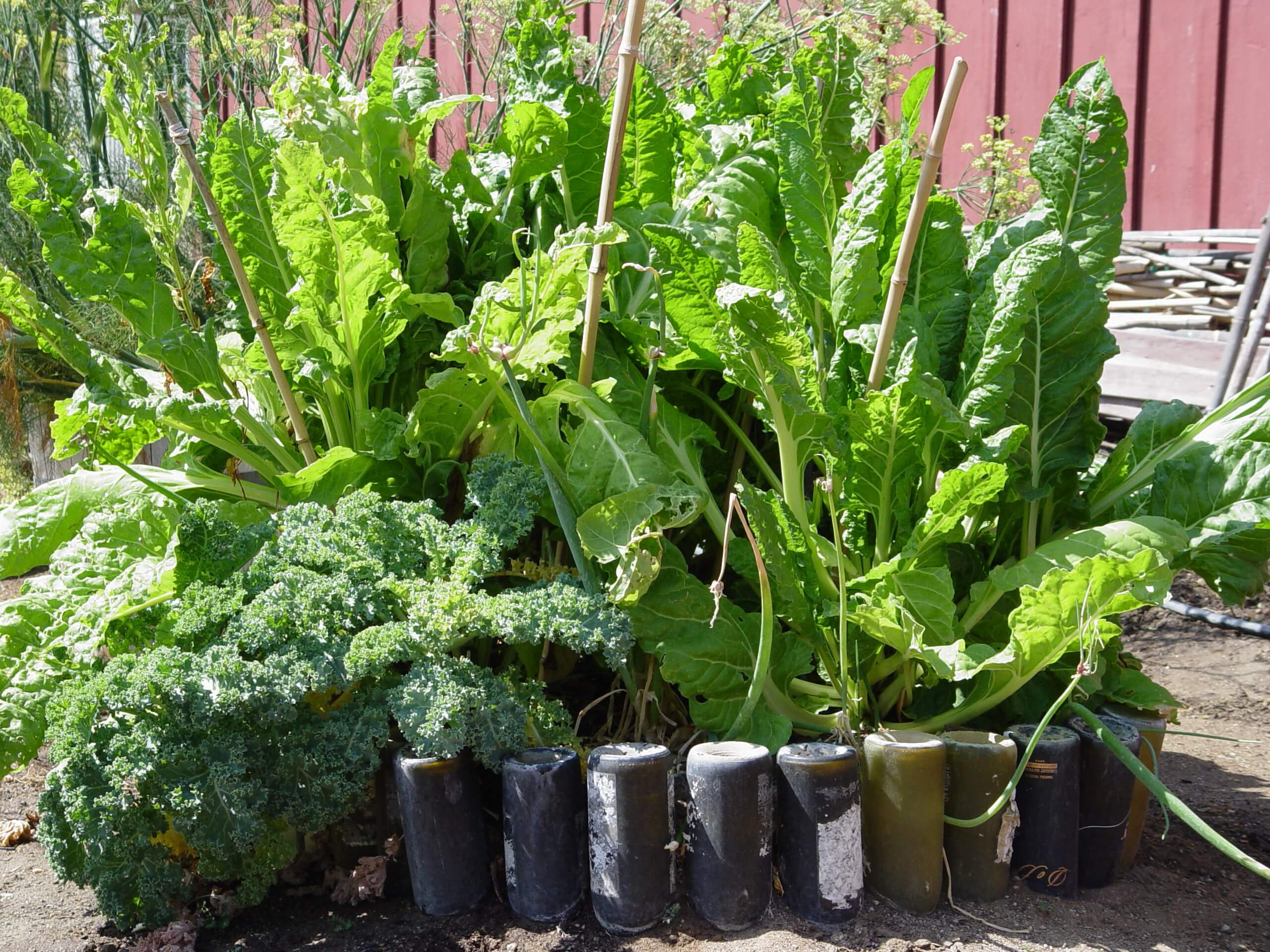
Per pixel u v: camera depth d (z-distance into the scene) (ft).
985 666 6.81
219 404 7.59
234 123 8.37
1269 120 15.46
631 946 6.19
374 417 7.89
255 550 7.03
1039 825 6.71
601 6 18.37
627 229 8.79
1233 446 7.64
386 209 8.25
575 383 7.52
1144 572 6.20
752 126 8.82
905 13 13.58
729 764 6.21
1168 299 16.08
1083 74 8.16
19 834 7.95
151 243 8.05
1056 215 8.16
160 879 6.30
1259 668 11.51
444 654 6.67
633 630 7.04
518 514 7.11
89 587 7.48
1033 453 7.80
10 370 13.00
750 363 7.16
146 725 6.04
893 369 7.59
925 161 6.88
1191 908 6.78
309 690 6.31
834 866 6.27
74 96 16.52
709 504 7.91
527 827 6.32
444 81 19.13
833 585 7.55
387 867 6.77
